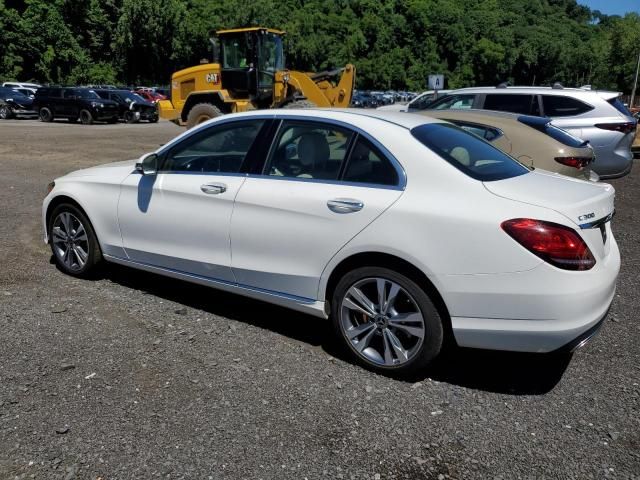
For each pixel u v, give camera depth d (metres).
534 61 129.12
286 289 3.90
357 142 3.70
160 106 18.12
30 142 17.20
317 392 3.37
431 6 121.69
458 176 3.39
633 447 2.89
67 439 2.85
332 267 3.65
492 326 3.22
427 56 117.75
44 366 3.54
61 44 57.62
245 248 4.01
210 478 2.61
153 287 5.01
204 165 4.34
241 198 4.00
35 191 9.30
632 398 3.35
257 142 4.09
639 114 26.27
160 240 4.50
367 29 109.69
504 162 3.92
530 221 3.11
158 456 2.75
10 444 2.80
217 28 71.62
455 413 3.19
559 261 3.06
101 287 4.95
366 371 3.65
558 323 3.09
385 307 3.53
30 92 35.06
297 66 85.31
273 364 3.70
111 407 3.13
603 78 98.25
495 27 130.12
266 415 3.11
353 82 17.45
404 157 3.52
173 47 66.44
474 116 7.30
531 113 9.38
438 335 3.40
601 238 3.39
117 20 67.00
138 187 4.59
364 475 2.66
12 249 5.98
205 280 4.32
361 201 3.51
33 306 4.47
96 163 12.80
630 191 10.15
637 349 4.00
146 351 3.80
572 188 3.58
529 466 2.74
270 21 78.12
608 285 3.27
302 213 3.72
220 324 4.29
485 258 3.16
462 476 2.67
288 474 2.65
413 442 2.91
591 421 3.12
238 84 16.72
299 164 3.89
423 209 3.32
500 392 3.43
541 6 160.88
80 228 5.04
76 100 27.81
